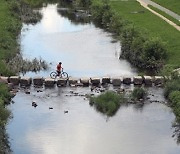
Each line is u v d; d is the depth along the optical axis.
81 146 54.41
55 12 131.38
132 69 82.25
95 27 113.44
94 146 54.47
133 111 64.00
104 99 65.88
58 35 104.94
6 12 118.56
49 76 76.75
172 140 55.97
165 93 68.69
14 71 77.31
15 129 58.44
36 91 70.75
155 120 61.19
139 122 60.59
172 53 85.38
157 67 80.62
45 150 53.53
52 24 116.12
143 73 79.19
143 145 54.75
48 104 66.00
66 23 117.44
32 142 55.25
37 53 90.88
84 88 72.25
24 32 107.12
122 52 90.12
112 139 56.06
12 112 63.16
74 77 76.06
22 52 91.12
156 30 100.25
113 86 73.06
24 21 118.38
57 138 56.19
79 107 65.12
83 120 61.12
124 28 99.19
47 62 84.75
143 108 64.94
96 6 122.88
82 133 57.56
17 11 125.19
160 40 85.00
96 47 95.69
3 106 61.69
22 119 61.06
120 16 112.25
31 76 76.75
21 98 68.00
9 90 69.94
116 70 81.62
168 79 72.06
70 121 60.66
